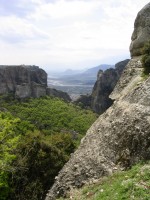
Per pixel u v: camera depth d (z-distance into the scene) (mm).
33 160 29953
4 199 26891
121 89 25203
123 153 17344
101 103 87688
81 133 65250
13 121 28531
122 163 17172
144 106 17625
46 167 30125
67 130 65188
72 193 18516
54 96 91250
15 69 85812
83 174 19156
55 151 31688
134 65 25625
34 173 29547
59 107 79000
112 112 20594
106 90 88625
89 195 16188
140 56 26547
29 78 86062
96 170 18531
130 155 16812
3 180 26266
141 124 16875
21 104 77688
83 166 19531
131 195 12539
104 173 17906
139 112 17500
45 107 77188
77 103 92562
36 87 85750
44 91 87812
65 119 71000
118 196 12867
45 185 29344
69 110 78188
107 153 18562
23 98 81500
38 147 30844
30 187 28406
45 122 68000
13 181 28219
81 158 20188
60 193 19781
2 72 83750
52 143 36156
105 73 89625
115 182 15055
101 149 19188
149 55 23609
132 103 18859
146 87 18625
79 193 17766
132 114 17922
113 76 89375
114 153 18078
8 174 28031
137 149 16547
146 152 15953
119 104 20391
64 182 19984
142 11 28531
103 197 13914
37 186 28625
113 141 18500
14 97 80938
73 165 20328
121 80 26141
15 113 70875
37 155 30203
